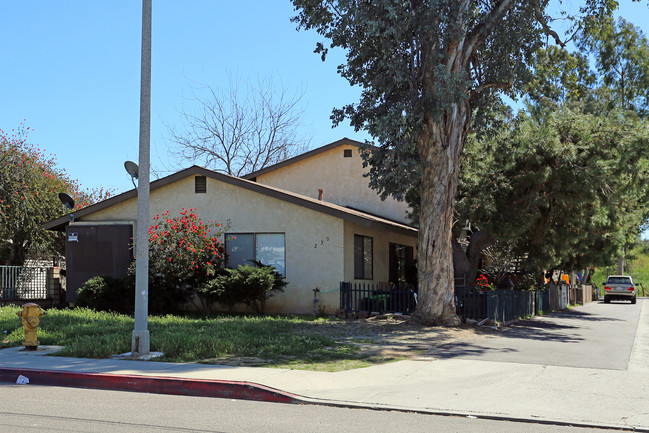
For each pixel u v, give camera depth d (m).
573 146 20.20
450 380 9.84
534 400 8.59
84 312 19.30
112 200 22.33
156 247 20.28
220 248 21.11
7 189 24.52
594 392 9.09
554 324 21.23
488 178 21.47
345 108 17.75
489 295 18.39
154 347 12.30
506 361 11.66
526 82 18.12
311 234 21.00
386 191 17.53
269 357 11.64
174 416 7.55
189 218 20.52
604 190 21.33
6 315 17.77
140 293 11.75
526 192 21.52
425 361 11.52
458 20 16.16
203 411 7.88
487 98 17.98
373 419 7.57
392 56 16.66
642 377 10.24
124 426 6.97
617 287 46.03
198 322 17.22
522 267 28.08
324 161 28.64
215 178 21.91
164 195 22.48
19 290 22.19
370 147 17.34
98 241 22.17
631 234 31.17
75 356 11.77
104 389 9.52
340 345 13.27
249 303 20.38
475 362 11.45
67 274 22.34
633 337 17.50
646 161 21.36
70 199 22.91
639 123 21.33
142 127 11.95
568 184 20.70
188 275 19.92
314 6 16.92
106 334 14.19
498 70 17.94
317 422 7.32
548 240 24.16
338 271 20.62
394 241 26.52
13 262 25.47
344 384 9.42
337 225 20.77
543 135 20.80
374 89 17.45
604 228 24.92
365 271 22.80
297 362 11.16
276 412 7.89
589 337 17.00
